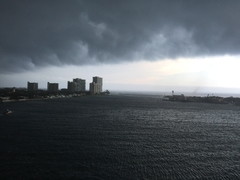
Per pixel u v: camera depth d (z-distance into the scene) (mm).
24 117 108500
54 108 161000
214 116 139125
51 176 39000
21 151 52000
